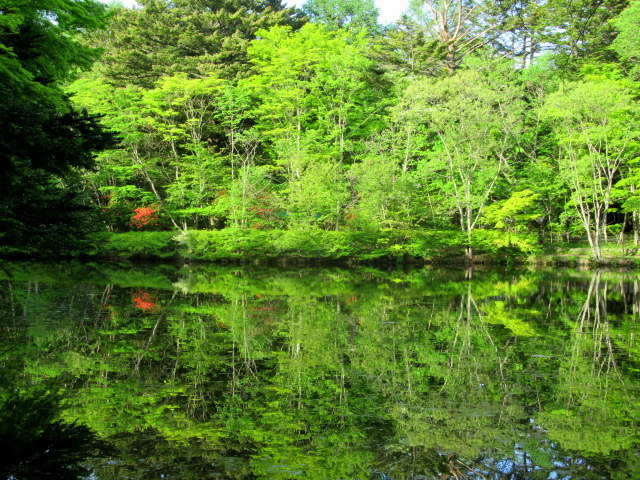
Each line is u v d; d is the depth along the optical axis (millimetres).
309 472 3725
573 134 25062
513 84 28109
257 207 26047
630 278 19281
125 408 4973
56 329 8516
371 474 3693
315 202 24578
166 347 7375
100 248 24797
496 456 3998
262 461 3893
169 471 3715
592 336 8375
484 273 21609
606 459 3945
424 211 26969
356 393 5457
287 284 16438
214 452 4027
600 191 25375
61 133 5688
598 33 25672
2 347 7223
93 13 10172
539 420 4742
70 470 3711
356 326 9102
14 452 3992
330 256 26125
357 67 30109
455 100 25391
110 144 6090
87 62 10266
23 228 5703
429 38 36000
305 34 31438
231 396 5340
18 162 5637
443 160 27281
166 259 27906
